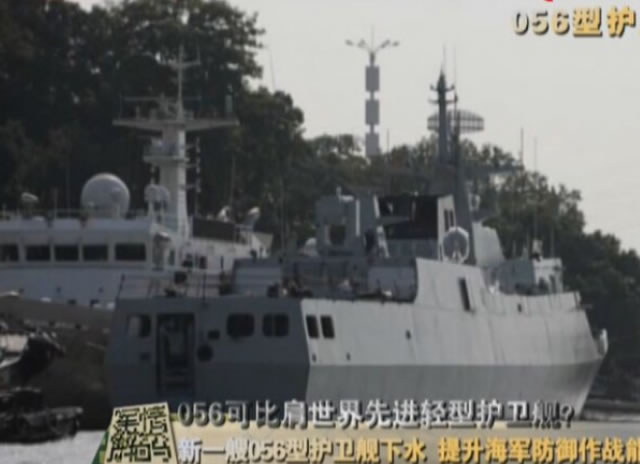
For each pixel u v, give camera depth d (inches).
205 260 7470.5
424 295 6441.9
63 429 6368.1
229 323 5762.8
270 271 6422.2
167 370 5816.9
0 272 7165.4
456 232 6978.4
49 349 6510.8
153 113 7800.2
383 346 6127.0
